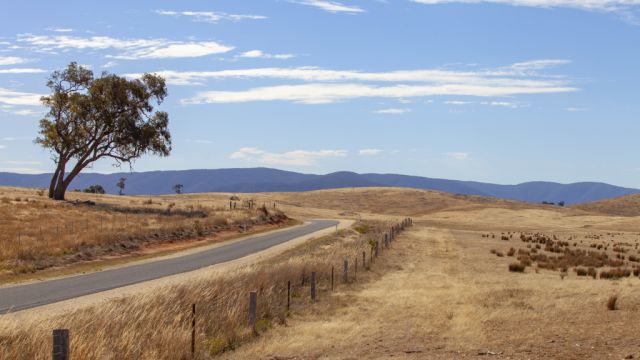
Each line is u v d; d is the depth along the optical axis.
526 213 137.00
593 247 57.88
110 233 42.72
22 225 45.88
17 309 19.28
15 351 11.54
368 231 72.94
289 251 42.56
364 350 14.32
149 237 46.28
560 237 76.38
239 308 17.61
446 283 28.03
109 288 24.67
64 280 27.31
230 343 15.22
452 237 66.38
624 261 44.62
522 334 15.52
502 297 22.73
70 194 93.06
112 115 69.69
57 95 68.88
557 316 18.17
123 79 69.94
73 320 14.08
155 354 12.75
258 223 71.62
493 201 199.50
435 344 14.77
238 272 23.58
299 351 14.45
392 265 36.94
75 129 69.69
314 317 19.42
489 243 58.81
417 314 19.45
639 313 17.97
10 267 29.69
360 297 23.44
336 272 29.53
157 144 71.81
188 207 79.88
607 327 15.85
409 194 199.50
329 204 181.88
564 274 33.81
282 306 20.64
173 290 18.30
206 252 42.50
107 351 12.14
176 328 14.22
